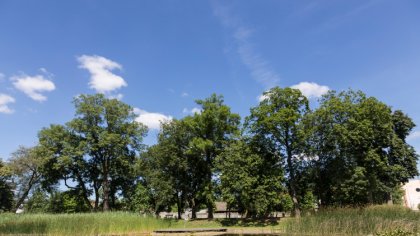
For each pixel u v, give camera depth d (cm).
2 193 6469
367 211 2717
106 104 5956
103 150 5891
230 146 4869
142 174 5903
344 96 4784
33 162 5984
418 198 8306
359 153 4456
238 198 4475
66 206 7006
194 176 5378
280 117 4488
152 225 3644
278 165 4575
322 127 4628
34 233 2817
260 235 2855
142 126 6247
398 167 4659
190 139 5300
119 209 6356
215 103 5375
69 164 5638
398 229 2075
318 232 2517
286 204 4331
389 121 4728
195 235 3219
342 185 4247
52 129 5838
